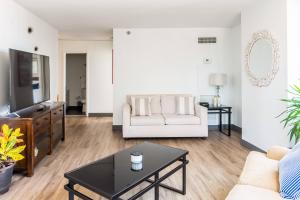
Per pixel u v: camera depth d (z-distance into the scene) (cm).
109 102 766
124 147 421
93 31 591
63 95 746
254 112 382
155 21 493
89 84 759
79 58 870
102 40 740
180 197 240
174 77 564
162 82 563
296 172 150
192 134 471
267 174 173
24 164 288
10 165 251
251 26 387
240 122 534
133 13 433
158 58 560
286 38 301
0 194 241
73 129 574
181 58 563
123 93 559
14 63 303
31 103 356
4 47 331
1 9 323
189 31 560
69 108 877
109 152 391
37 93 384
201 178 286
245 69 409
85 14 437
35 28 441
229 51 568
